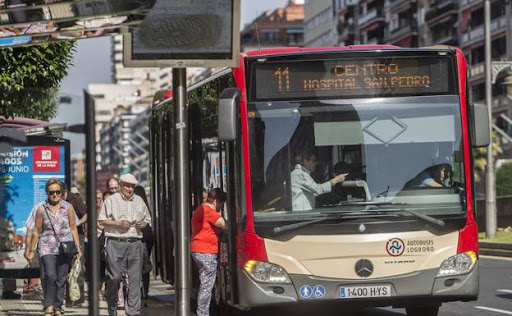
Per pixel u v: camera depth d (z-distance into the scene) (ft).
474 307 88.74
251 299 66.54
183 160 49.55
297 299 66.39
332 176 67.41
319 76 68.39
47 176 57.93
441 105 68.90
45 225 71.72
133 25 45.29
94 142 39.81
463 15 498.69
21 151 52.08
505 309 86.89
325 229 66.69
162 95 104.17
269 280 66.49
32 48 83.71
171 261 96.12
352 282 66.49
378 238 66.69
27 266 57.88
